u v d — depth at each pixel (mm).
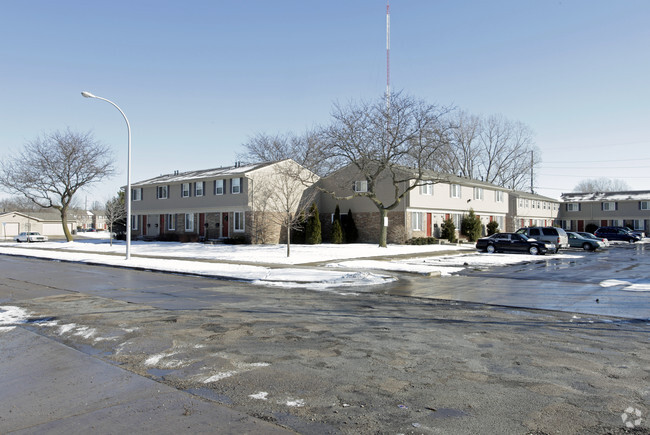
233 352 6980
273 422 4520
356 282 15617
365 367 6281
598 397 5207
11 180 39938
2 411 4797
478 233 41812
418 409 4859
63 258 26781
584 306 11320
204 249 31219
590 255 28594
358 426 4438
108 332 8289
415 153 29125
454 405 4969
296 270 18953
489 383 5664
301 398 5148
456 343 7598
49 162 40625
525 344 7562
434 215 38938
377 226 36750
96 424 4457
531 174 65688
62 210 42812
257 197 35750
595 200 64750
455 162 61125
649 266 21578
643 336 8180
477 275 18047
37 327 8727
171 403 4988
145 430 4324
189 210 40469
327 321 9328
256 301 11938
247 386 5523
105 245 38969
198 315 9914
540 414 4730
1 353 6988
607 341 7793
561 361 6586
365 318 9672
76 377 5859
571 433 4301
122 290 14008
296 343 7527
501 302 11914
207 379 5773
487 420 4586
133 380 5738
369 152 29172
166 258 25422
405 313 10297
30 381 5719
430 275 17922
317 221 36094
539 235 32125
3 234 71500
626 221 63500
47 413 4734
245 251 29016
